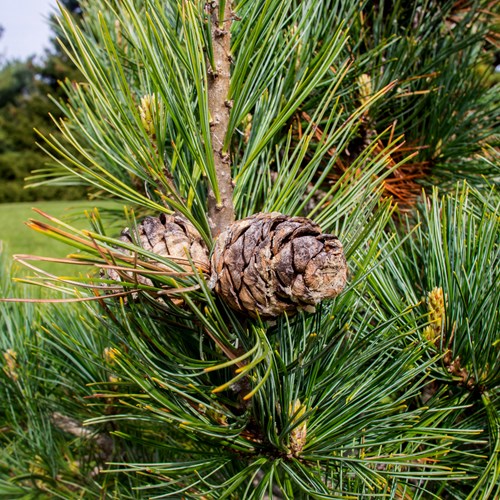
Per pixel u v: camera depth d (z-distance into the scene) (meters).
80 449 0.56
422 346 0.37
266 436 0.37
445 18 0.55
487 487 0.37
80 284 0.30
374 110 0.51
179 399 0.37
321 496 0.33
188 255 0.30
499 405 0.40
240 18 0.34
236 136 0.44
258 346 0.29
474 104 0.56
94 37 0.53
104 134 0.36
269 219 0.32
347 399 0.36
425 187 0.56
